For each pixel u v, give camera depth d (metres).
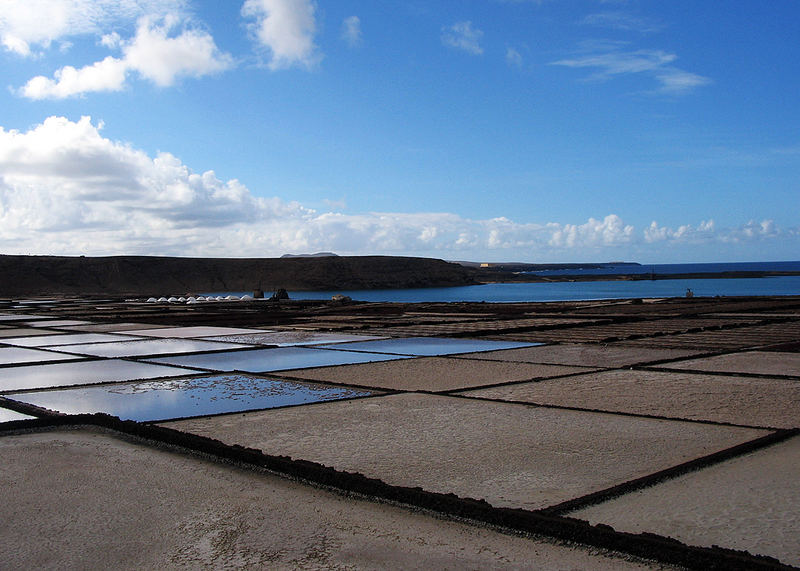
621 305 38.62
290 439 7.84
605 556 4.64
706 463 6.48
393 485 5.90
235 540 4.99
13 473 6.68
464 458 6.90
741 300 42.25
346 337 20.81
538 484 6.04
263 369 13.95
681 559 4.43
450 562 4.58
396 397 10.39
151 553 4.78
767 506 5.34
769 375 11.75
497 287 121.81
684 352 15.43
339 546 4.87
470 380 11.95
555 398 10.09
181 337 21.52
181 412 9.64
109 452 7.44
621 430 7.95
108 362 15.41
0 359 16.11
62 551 4.82
